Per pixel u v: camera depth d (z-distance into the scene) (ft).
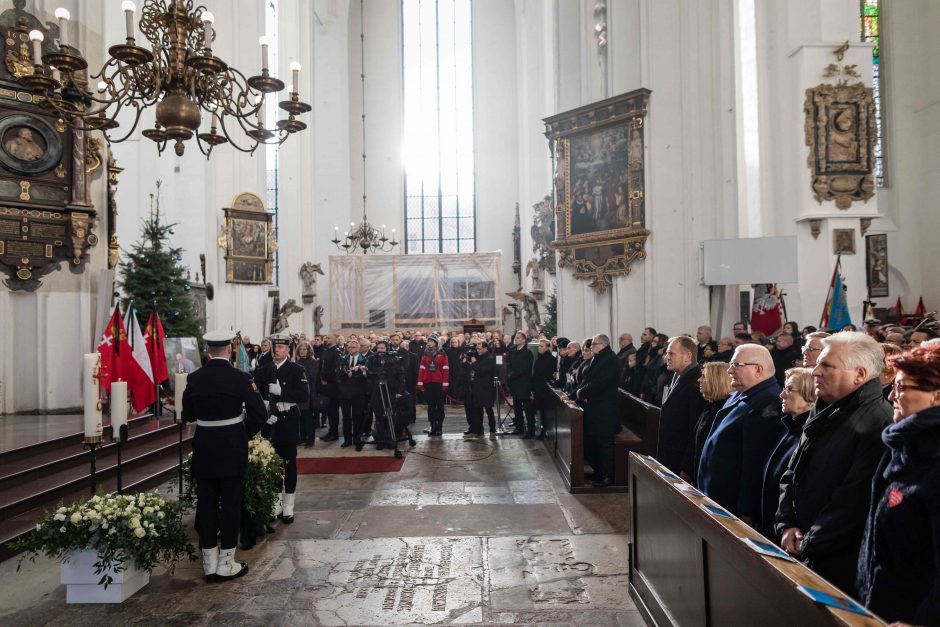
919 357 6.11
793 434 9.51
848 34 39.93
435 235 96.02
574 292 41.50
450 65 96.37
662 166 37.06
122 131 50.93
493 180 94.17
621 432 24.02
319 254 86.84
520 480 23.71
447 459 27.73
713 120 36.55
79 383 31.32
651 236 37.01
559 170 41.60
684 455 15.05
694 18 36.88
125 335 24.80
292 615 12.68
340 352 32.91
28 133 30.07
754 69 43.37
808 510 8.02
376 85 94.27
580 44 43.21
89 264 32.12
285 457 18.88
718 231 36.29
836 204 39.42
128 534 13.21
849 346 7.88
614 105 38.14
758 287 33.83
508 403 38.34
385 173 93.56
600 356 22.24
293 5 69.77
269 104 69.77
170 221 54.70
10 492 18.49
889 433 6.14
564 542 16.84
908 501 5.90
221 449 14.30
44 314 30.68
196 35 18.60
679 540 10.04
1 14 29.50
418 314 80.84
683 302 36.63
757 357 10.84
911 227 59.11
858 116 39.60
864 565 6.68
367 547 16.70
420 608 12.94
